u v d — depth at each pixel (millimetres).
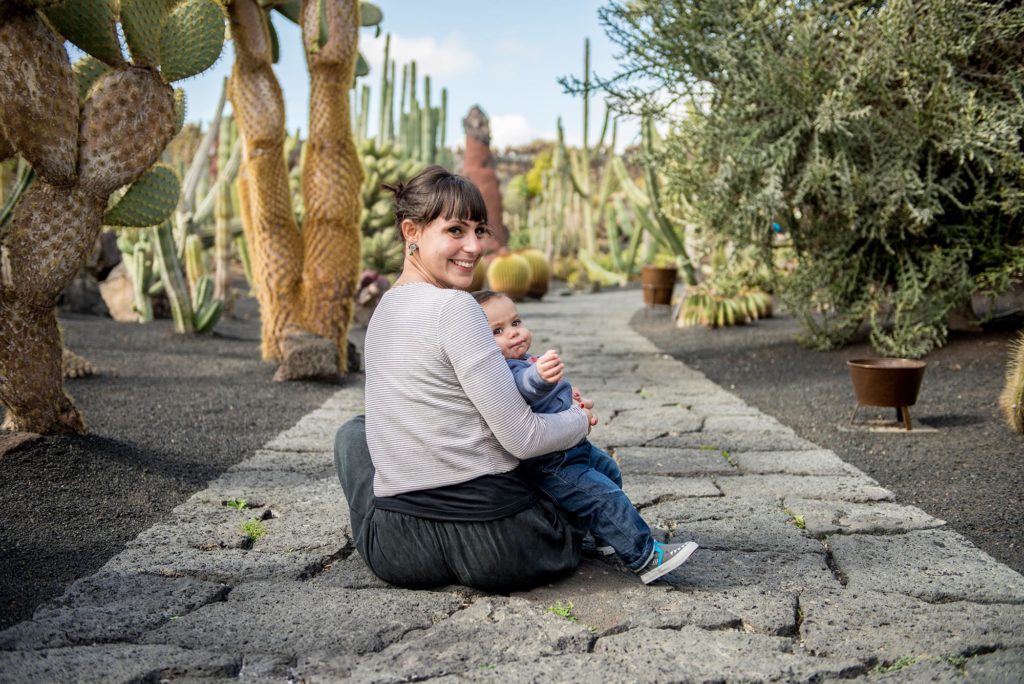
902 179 6742
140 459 4348
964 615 2658
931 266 7125
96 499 3766
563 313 14719
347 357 7852
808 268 8000
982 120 6559
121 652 2383
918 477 4246
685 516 3682
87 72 4461
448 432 2717
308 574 3055
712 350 9203
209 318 9602
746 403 6449
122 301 11703
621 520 2838
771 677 2264
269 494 3986
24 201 3895
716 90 7773
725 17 7441
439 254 2789
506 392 2648
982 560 3133
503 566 2764
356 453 3061
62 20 3883
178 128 4621
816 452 4820
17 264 3893
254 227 7660
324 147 7230
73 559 3125
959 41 6504
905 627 2574
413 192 2783
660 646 2453
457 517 2750
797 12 7281
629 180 14680
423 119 21156
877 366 5258
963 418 5352
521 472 2920
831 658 2381
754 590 2861
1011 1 6684
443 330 2650
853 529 3490
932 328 7164
